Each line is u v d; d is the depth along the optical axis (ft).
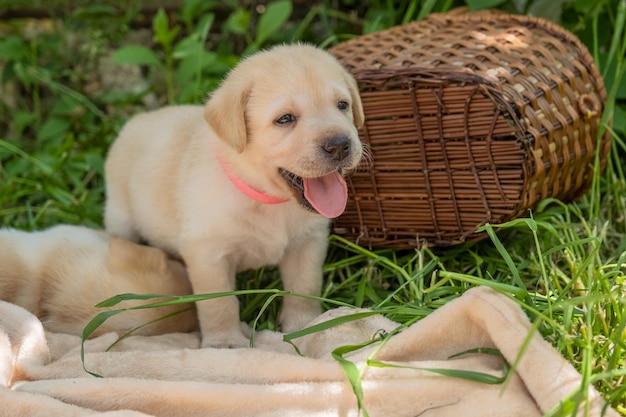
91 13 4.75
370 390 2.88
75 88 4.79
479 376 2.87
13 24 4.78
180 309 3.39
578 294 3.30
